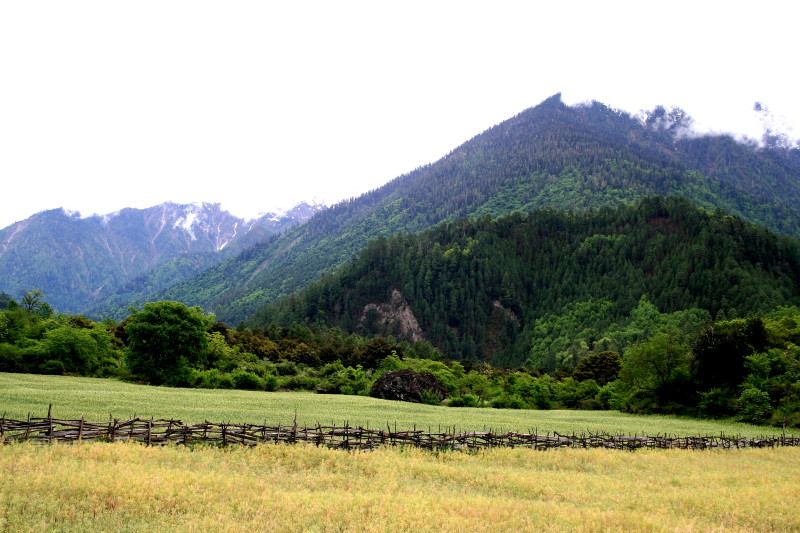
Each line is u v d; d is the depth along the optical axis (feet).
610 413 227.81
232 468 65.36
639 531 48.93
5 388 129.70
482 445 98.27
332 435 86.38
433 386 233.35
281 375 268.41
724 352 209.67
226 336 309.83
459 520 47.73
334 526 44.62
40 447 62.69
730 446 123.54
